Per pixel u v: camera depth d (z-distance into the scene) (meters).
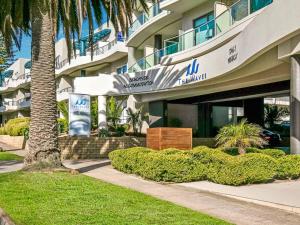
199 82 24.30
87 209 8.61
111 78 32.88
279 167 12.77
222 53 20.77
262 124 36.19
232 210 8.88
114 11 16.69
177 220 7.64
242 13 20.42
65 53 59.88
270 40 14.40
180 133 18.86
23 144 30.83
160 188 11.90
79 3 15.45
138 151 15.08
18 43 18.14
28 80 69.06
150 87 29.66
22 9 15.36
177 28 36.53
